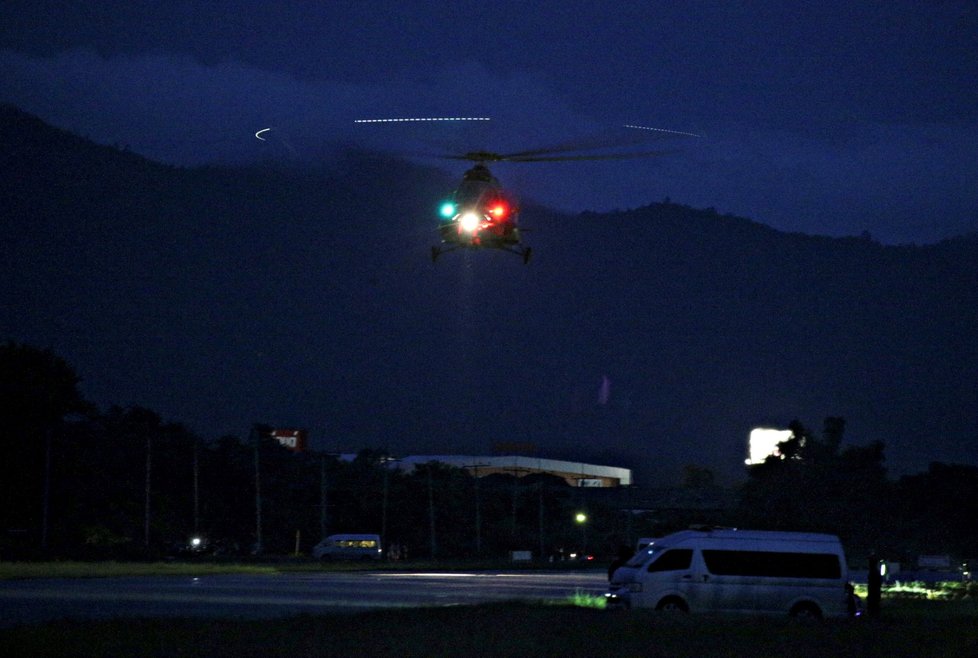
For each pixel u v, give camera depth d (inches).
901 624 3041.3
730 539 3631.9
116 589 4982.8
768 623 2977.4
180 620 2950.3
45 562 7632.9
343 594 4842.5
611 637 2647.6
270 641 2549.2
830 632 2783.0
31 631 2645.2
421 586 5698.8
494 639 2600.9
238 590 5036.9
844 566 3617.1
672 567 3607.3
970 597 5556.1
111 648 2422.5
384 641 2559.1
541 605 3538.4
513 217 4126.5
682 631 2758.4
